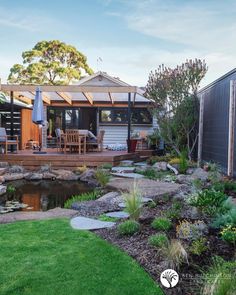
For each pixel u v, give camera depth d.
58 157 11.80
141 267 3.30
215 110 10.63
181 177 8.86
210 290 2.58
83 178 9.84
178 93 12.02
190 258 3.32
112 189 8.02
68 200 7.15
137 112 18.45
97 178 8.96
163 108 12.30
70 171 10.77
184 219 4.45
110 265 3.35
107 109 18.59
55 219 5.16
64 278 3.09
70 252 3.69
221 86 9.95
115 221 4.98
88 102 18.23
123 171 10.50
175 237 3.88
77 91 12.66
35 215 5.46
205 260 3.29
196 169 9.89
